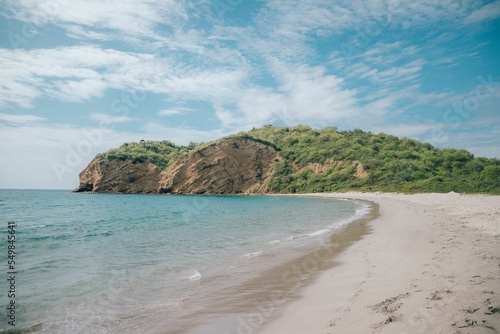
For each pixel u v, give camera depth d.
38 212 40.91
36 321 6.41
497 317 4.43
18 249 14.89
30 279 9.56
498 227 12.77
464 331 4.15
